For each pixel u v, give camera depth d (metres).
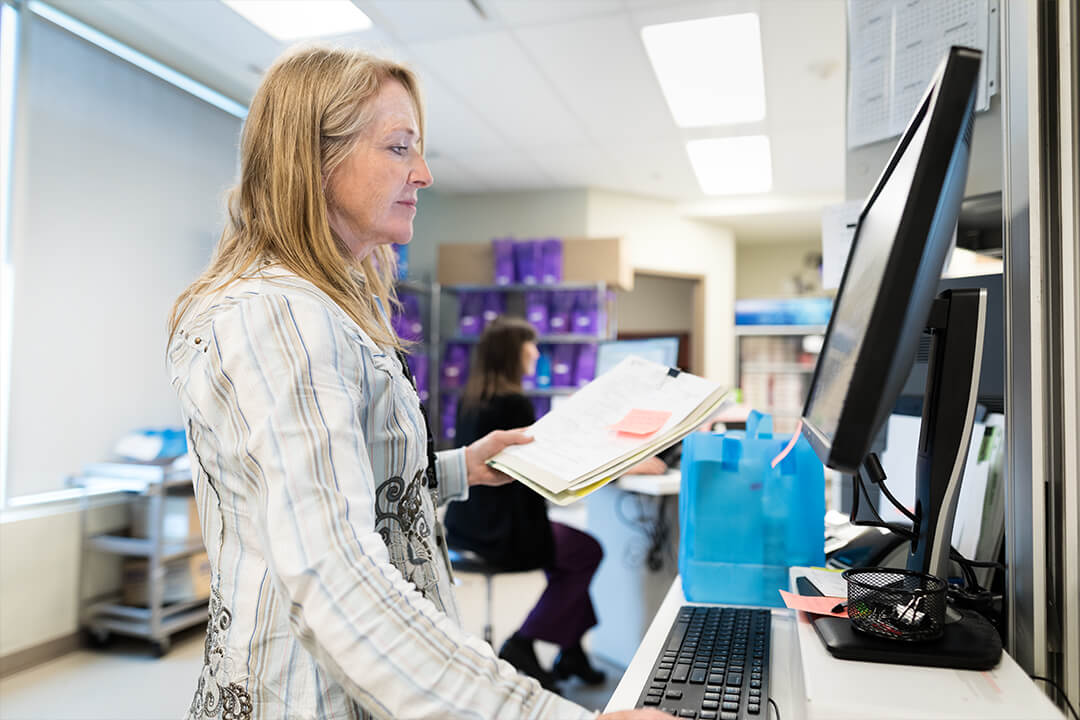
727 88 3.53
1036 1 0.79
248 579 0.57
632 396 0.99
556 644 2.41
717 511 0.96
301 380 0.50
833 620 0.66
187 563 2.92
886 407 0.48
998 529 0.89
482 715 0.44
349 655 0.44
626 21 2.86
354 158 0.69
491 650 0.47
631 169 4.85
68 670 2.59
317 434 0.49
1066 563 0.78
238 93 3.53
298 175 0.66
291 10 2.78
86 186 2.88
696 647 0.77
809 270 7.13
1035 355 0.78
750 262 7.32
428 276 5.45
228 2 2.71
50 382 2.74
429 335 5.29
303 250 0.65
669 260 5.79
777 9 2.74
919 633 0.60
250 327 0.53
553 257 4.70
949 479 0.72
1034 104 0.79
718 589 0.96
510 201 5.39
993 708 0.51
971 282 1.02
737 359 4.24
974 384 0.71
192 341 0.58
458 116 3.88
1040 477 0.77
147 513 2.90
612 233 5.41
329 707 0.56
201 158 3.43
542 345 4.78
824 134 4.16
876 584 0.66
